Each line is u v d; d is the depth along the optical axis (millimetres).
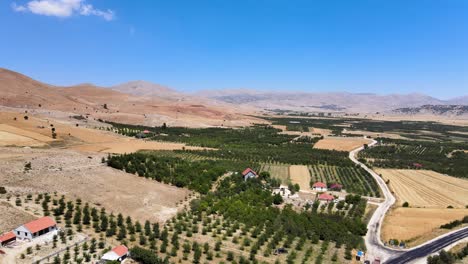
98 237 86062
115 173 133875
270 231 102125
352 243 98312
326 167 197375
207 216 111688
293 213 116188
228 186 142000
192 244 90062
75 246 80000
